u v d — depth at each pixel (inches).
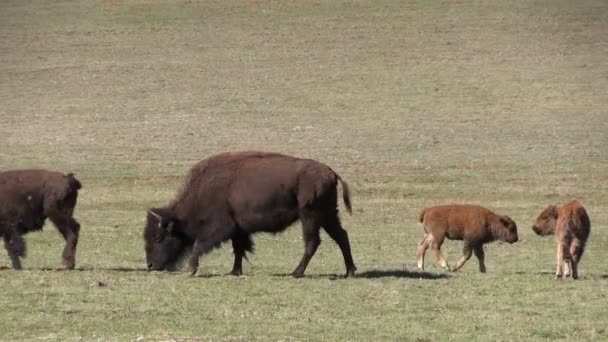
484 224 2851.9
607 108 6815.9
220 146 5940.0
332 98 7165.4
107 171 5246.1
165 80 7647.6
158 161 5526.6
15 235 2625.5
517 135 6171.3
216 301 2271.2
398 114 6756.9
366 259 3245.6
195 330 2015.3
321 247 3499.0
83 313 2139.5
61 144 5944.9
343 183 2613.2
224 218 2578.7
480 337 1998.0
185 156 5669.3
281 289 2409.0
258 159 2600.9
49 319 2084.2
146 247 2655.0
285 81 7613.2
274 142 6038.4
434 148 5876.0
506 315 2192.4
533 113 6727.4
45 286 2390.5
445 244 3614.7
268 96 7234.3
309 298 2315.5
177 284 2449.6
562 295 2402.8
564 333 2044.8
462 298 2348.7
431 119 6619.1
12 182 2623.0
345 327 2058.3
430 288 2459.4
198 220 2588.6
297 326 2059.5
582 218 2637.8
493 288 2472.9
